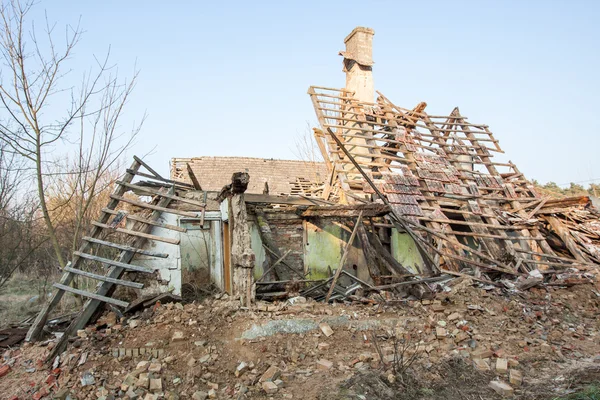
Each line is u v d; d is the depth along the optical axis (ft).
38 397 19.49
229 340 22.95
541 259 40.73
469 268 38.32
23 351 24.11
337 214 35.65
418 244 35.88
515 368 21.99
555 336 26.40
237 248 27.78
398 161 47.98
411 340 24.57
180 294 29.76
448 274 34.47
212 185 71.92
